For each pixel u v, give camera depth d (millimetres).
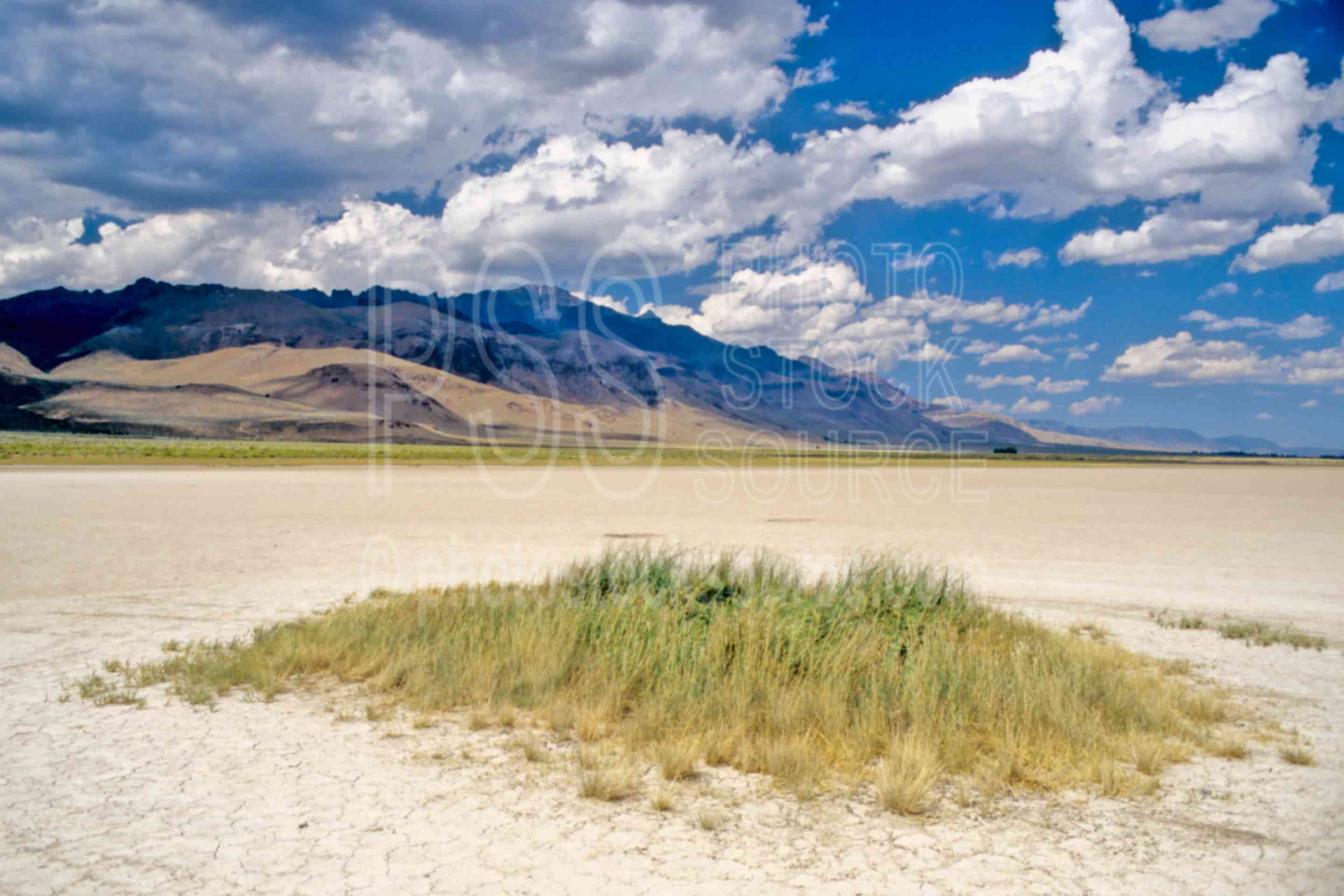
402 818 5523
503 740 7043
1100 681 8203
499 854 5047
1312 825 5609
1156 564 19250
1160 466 148750
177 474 54250
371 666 8898
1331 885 4793
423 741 7012
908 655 8719
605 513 31781
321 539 22281
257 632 10367
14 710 7695
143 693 8273
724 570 12430
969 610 11453
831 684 7738
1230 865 5047
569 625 9539
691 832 5367
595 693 7926
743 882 4738
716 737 6832
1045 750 6727
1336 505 40594
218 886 4641
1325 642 11062
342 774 6273
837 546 21953
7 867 4816
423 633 9867
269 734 7133
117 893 4547
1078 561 19672
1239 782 6355
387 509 31906
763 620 9234
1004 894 4676
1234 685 9086
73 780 6102
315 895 4555
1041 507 38000
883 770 6160
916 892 4676
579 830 5375
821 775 6273
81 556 18328
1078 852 5195
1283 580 17000
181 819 5473
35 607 12922
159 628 11422
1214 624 12398
